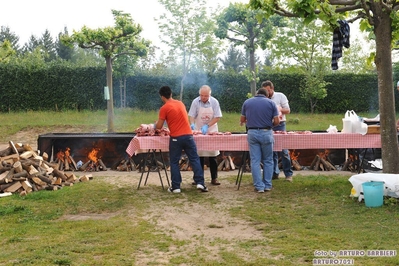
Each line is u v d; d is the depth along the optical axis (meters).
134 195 8.91
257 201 8.29
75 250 5.91
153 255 5.76
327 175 10.48
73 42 17.39
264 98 8.97
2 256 5.74
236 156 11.73
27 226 7.09
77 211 7.98
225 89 25.58
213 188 9.39
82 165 11.88
